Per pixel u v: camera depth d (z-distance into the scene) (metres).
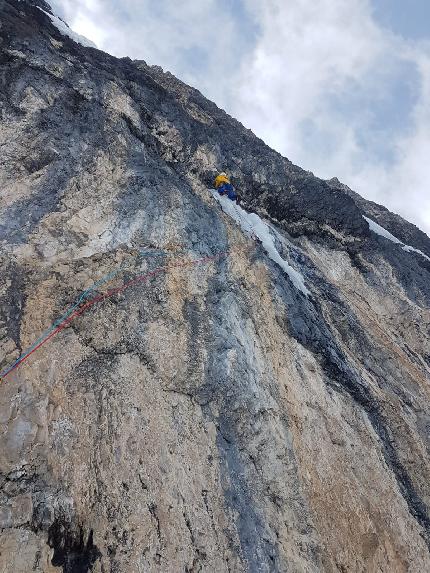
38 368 7.34
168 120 13.80
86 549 6.11
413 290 16.80
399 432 10.54
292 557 7.18
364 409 10.31
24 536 5.87
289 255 13.48
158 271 9.63
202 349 8.81
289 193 15.64
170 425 7.64
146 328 8.62
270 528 7.33
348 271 15.61
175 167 12.94
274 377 9.34
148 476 6.93
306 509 7.82
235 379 8.69
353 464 8.97
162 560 6.25
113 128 11.78
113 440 7.07
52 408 7.02
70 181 10.09
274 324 10.44
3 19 11.66
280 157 18.75
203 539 6.70
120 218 10.11
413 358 13.99
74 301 8.36
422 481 10.00
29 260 8.51
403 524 8.77
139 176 11.23
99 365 7.80
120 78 13.66
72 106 11.46
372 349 12.47
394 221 24.39
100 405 7.34
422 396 12.28
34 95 10.97
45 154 10.16
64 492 6.38
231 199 13.80
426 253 23.12
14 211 9.03
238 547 6.87
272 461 8.09
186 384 8.25
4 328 7.53
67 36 14.39
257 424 8.38
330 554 7.53
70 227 9.38
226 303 9.93
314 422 9.12
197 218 11.50
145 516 6.54
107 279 8.94
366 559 7.85
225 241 11.52
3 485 6.16
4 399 6.86
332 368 10.48
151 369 8.17
